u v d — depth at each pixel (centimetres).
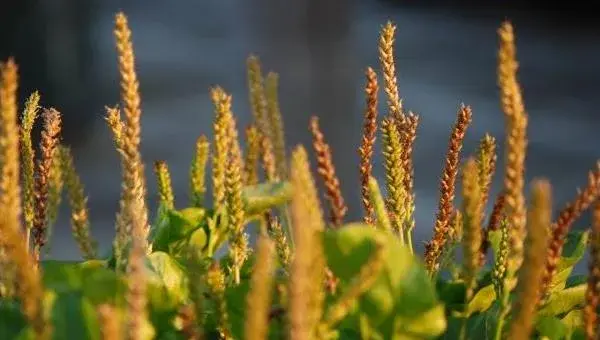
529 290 116
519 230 121
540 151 854
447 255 143
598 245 123
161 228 148
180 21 1182
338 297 127
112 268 142
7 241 116
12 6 859
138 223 128
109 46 919
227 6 1203
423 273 123
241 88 673
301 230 113
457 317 135
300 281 112
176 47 1086
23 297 116
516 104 119
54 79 856
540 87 1048
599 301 124
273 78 156
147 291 129
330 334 125
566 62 1134
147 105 906
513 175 120
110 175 712
